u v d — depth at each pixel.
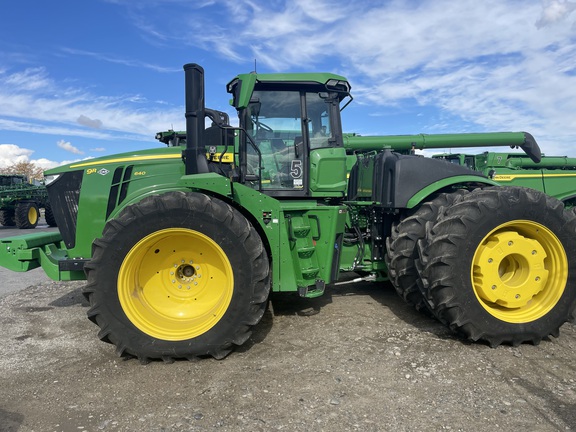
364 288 5.54
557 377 3.05
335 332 3.96
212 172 3.97
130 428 2.52
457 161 11.15
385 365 3.26
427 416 2.57
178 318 3.62
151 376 3.19
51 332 4.19
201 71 3.86
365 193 4.91
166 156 4.39
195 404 2.77
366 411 2.63
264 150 4.34
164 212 3.43
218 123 4.23
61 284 6.35
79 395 2.92
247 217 3.94
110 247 3.40
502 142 7.05
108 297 3.39
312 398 2.80
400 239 4.19
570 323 4.09
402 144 6.98
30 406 2.79
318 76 4.31
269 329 4.07
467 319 3.53
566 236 3.66
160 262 3.72
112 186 4.34
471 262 3.53
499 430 2.42
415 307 4.33
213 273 3.74
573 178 9.20
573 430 2.41
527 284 3.63
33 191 19.72
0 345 3.85
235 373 3.19
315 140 4.42
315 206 4.09
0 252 4.25
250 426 2.51
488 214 3.53
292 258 3.95
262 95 4.34
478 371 3.14
